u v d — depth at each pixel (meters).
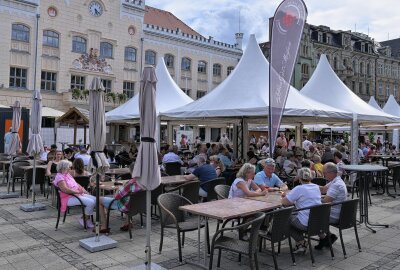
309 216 5.66
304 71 49.75
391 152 21.56
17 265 5.63
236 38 45.56
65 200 7.61
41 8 29.91
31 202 10.38
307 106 10.88
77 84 32.19
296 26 8.13
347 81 55.50
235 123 17.66
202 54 41.53
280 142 17.84
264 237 5.48
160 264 5.73
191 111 11.77
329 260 5.96
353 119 12.87
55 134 23.62
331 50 53.00
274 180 7.91
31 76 29.48
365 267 5.68
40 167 10.94
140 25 36.06
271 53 8.45
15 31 28.89
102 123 6.91
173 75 39.06
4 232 7.39
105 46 33.91
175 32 38.94
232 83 12.00
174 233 7.47
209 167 9.35
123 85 35.22
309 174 6.15
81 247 6.50
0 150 16.53
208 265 5.64
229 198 6.69
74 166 9.05
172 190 8.48
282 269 5.55
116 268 5.55
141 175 5.22
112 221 8.43
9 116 16.66
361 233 7.61
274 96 8.34
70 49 31.55
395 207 10.33
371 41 59.31
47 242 6.77
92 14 32.78
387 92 62.06
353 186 10.20
